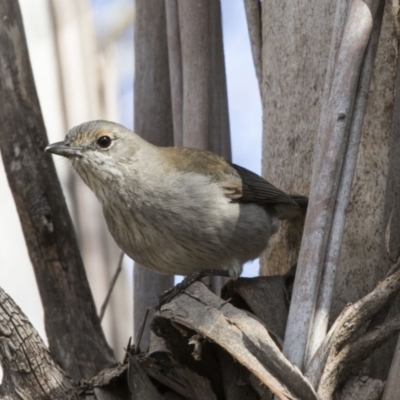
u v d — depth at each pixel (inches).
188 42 434.3
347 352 313.3
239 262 446.6
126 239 445.7
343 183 329.1
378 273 355.9
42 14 587.2
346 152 331.9
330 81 342.6
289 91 398.0
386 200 351.9
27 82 429.7
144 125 471.5
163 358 352.2
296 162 395.9
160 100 471.8
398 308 340.2
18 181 419.5
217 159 443.8
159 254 442.0
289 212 429.4
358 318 313.0
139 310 456.4
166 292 426.3
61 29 588.1
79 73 593.0
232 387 344.2
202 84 434.6
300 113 394.3
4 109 425.4
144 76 472.7
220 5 440.8
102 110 602.2
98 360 416.8
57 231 418.3
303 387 298.8
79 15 596.4
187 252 438.0
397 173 350.3
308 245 322.7
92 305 423.8
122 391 354.6
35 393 346.3
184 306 327.6
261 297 361.1
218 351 347.9
